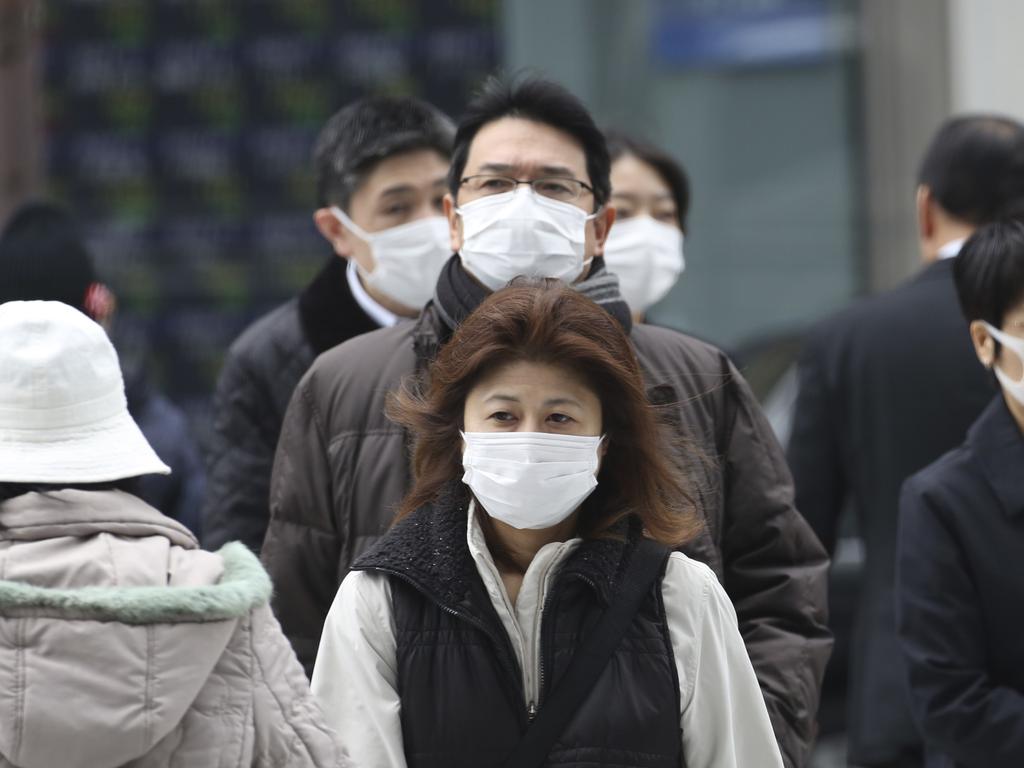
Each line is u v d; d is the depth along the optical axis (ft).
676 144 97.19
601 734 30.14
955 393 49.49
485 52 92.53
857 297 97.19
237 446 46.68
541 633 30.73
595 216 39.42
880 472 50.42
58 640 27.50
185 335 93.20
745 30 96.99
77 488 29.55
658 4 96.27
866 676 49.83
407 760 30.83
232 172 92.84
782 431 77.82
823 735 74.38
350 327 47.52
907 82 95.50
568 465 30.63
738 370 39.65
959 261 41.50
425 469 32.65
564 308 31.04
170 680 27.89
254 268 92.84
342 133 47.91
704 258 98.12
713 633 31.35
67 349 29.84
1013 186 50.75
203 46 92.73
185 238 92.99
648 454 31.91
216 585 28.84
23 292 52.03
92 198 93.56
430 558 31.24
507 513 30.89
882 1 95.50
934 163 51.52
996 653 40.24
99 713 27.48
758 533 38.22
